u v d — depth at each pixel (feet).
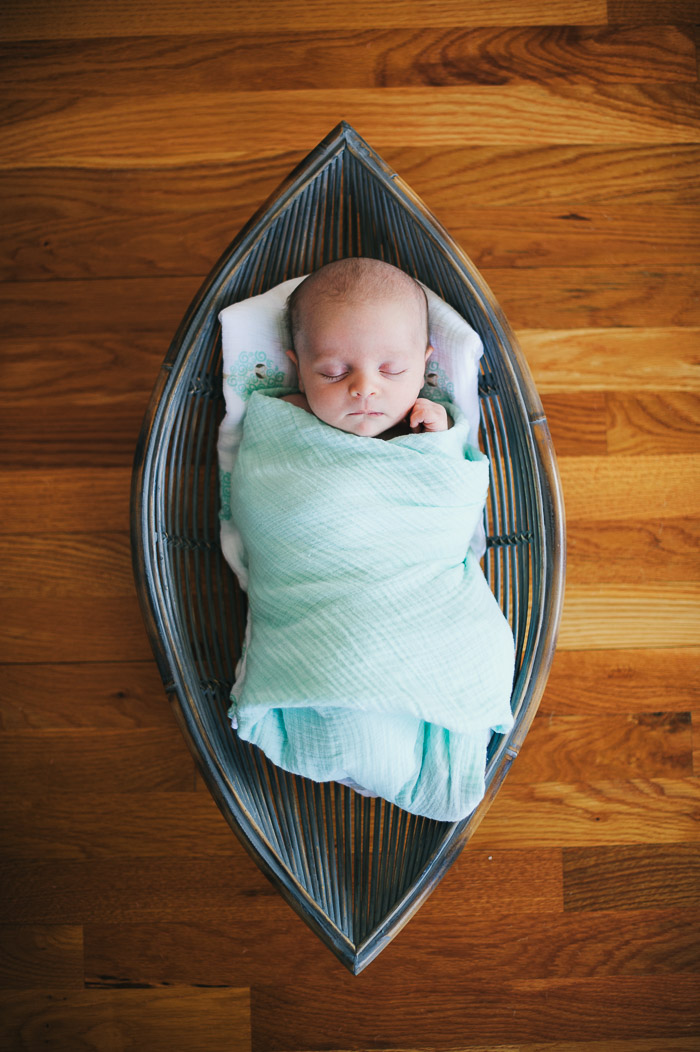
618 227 4.34
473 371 3.63
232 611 3.93
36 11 4.35
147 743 4.22
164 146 4.33
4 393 4.29
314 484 3.35
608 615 4.26
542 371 4.31
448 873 4.20
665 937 4.17
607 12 4.31
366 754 3.20
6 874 4.17
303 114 4.35
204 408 3.78
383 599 3.21
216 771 3.28
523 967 4.15
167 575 3.40
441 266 3.59
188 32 4.34
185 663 3.35
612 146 4.30
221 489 3.83
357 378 3.33
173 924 4.17
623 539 4.27
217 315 3.61
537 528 3.42
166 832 4.20
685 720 4.25
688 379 4.31
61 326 4.32
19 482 4.27
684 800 4.22
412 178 4.33
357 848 3.56
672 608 4.26
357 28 4.33
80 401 4.29
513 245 4.33
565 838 4.21
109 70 4.34
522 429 3.44
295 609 3.29
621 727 4.24
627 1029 4.12
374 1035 4.11
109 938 4.16
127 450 4.29
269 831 3.34
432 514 3.36
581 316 4.32
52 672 4.23
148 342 4.32
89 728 4.22
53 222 4.34
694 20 4.31
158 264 4.33
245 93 4.33
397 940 4.16
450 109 4.34
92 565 4.25
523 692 3.39
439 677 3.15
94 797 4.20
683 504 4.28
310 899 3.19
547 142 4.31
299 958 4.16
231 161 4.32
